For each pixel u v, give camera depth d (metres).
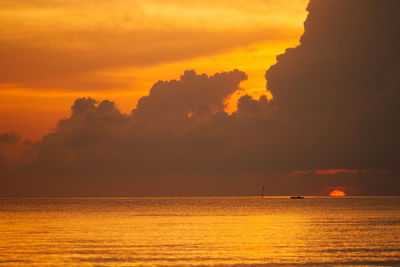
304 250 70.06
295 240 81.81
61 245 75.81
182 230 100.69
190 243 78.19
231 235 90.31
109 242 79.75
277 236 88.12
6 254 66.75
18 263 60.59
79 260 62.38
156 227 108.56
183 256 65.06
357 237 85.88
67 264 59.97
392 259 62.78
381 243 77.44
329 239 82.88
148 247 73.50
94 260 62.34
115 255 65.94
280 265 59.12
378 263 60.25
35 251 69.38
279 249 71.12
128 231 99.00
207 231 98.44
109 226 111.69
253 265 59.00
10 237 87.38
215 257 64.31
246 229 102.56
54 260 62.41
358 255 65.81
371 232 94.56
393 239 82.56
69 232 97.00
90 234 92.94
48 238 85.94
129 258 63.72
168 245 75.69
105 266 58.69
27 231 99.12
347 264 59.66
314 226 109.44
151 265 59.12
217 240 82.25
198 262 60.88
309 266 58.47
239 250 70.19
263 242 79.19
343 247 73.00
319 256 65.00
